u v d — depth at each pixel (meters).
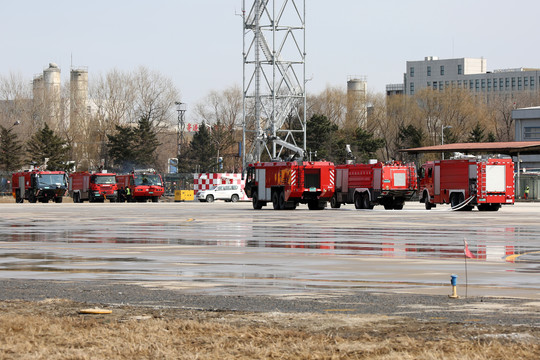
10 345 16.12
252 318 18.94
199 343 16.23
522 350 15.22
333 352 15.30
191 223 63.56
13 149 191.62
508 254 36.16
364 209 95.94
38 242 44.28
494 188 87.69
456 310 20.06
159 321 18.56
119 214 82.75
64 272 29.42
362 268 30.44
